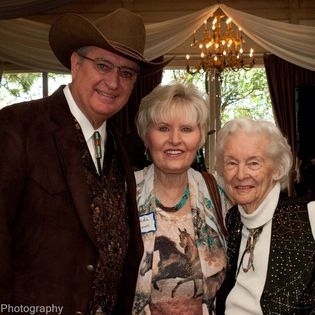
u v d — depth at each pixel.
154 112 2.15
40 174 1.66
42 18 8.80
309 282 1.72
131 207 1.96
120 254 1.86
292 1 8.66
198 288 2.13
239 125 1.97
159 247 2.15
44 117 1.75
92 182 1.80
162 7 8.71
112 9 8.79
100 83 1.81
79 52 1.84
